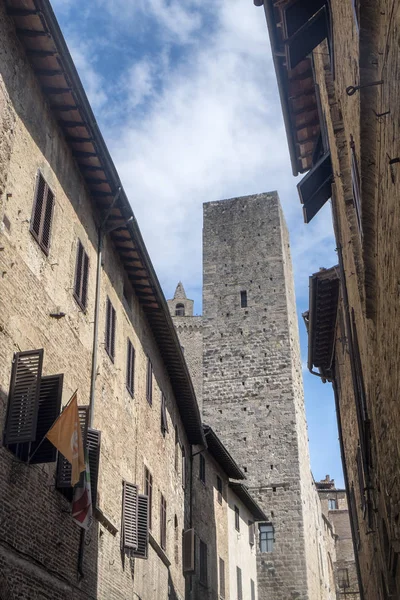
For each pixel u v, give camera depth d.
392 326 10.68
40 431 13.44
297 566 45.41
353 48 11.28
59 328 15.93
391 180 9.26
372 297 12.72
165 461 26.50
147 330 25.45
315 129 23.50
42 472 14.10
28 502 13.27
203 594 30.84
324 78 17.83
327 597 54.66
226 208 60.47
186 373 28.66
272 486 48.38
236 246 58.44
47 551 13.92
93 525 16.89
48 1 13.69
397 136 8.55
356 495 25.19
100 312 19.33
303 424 53.56
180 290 91.81
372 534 19.47
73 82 15.55
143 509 20.75
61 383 13.66
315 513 54.56
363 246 12.20
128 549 19.67
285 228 61.28
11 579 12.14
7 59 13.99
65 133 17.30
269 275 56.34
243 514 43.28
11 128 13.84
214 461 37.00
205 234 59.84
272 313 54.62
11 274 13.54
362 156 10.98
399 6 7.79
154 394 25.66
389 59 8.79
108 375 19.55
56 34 14.38
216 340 54.72
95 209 19.66
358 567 28.23
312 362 30.81
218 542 35.34
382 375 12.85
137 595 20.61
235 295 56.22
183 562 27.81
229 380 52.97
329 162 20.58
